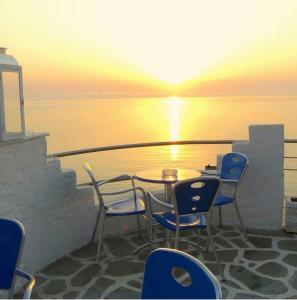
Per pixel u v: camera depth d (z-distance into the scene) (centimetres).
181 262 131
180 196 279
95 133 7162
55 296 282
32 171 316
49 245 338
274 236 387
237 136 6812
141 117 13262
